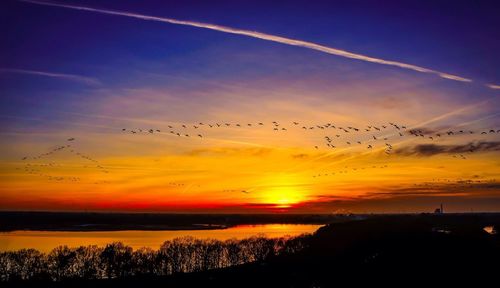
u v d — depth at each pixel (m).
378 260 96.94
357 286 75.56
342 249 118.88
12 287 92.19
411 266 87.62
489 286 69.31
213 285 87.38
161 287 88.88
